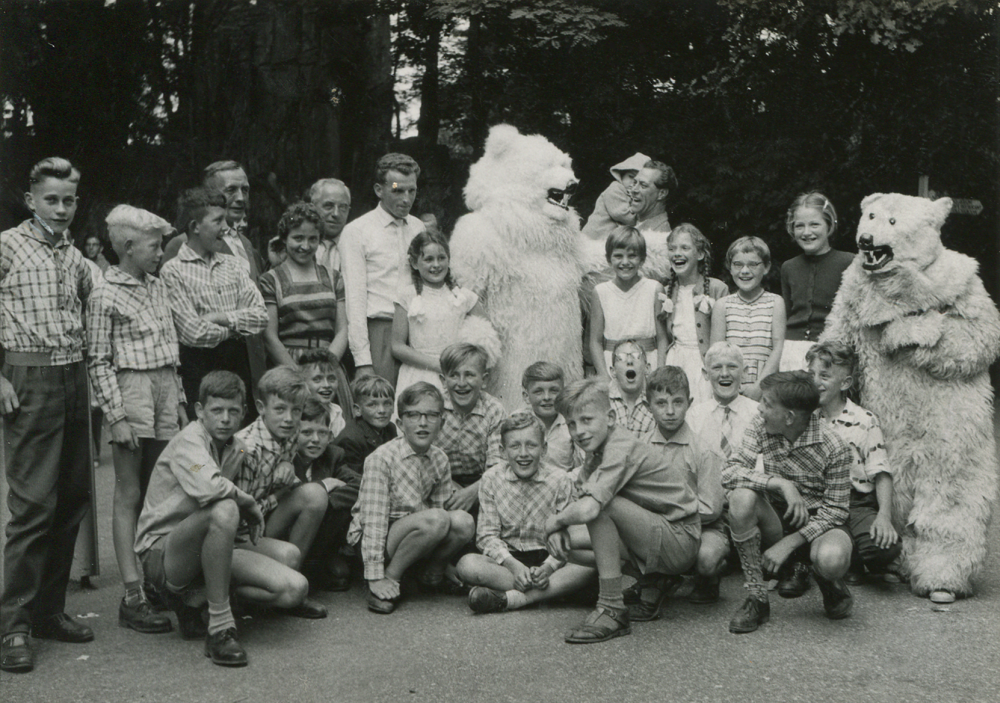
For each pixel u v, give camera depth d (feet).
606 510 12.92
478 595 13.67
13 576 12.21
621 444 13.09
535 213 16.98
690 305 17.21
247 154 35.42
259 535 13.08
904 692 11.08
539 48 37.45
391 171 17.22
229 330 14.96
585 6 34.96
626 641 12.74
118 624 13.51
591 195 38.29
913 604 14.15
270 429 13.73
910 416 14.92
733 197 36.27
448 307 16.56
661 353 17.01
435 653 12.34
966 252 35.55
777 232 36.19
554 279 16.89
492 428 15.60
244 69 35.19
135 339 13.84
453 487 15.07
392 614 13.85
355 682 11.46
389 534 14.19
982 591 14.74
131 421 13.80
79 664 12.04
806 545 14.37
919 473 14.83
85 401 12.85
